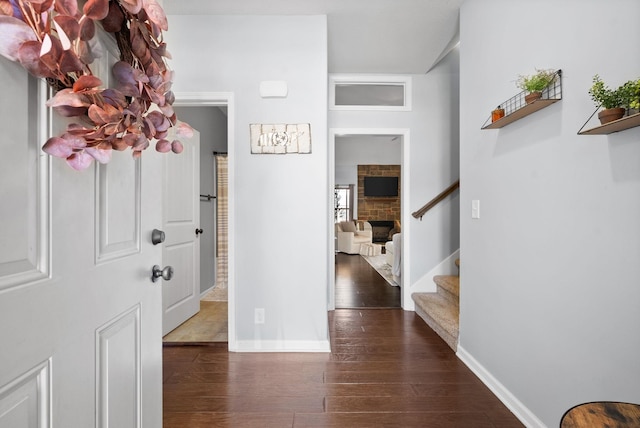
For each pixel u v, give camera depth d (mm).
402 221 3715
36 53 569
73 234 756
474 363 2176
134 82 767
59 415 706
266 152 2486
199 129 3943
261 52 2490
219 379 2088
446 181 3639
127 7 724
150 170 1138
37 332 647
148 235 1126
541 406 1547
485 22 2031
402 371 2193
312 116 2498
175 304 2975
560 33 1407
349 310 3604
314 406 1797
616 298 1154
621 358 1139
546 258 1506
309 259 2516
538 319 1566
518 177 1712
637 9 1070
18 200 608
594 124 1238
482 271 2084
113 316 918
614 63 1155
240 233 2506
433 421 1675
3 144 572
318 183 2502
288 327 2520
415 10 2436
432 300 3242
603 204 1201
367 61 3289
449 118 3631
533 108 1517
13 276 595
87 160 698
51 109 688
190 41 2475
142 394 1079
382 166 9500
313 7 2395
